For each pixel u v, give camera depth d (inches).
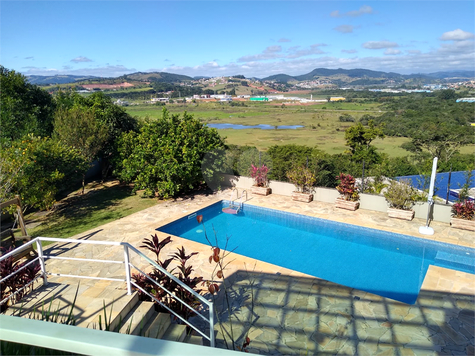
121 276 262.4
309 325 205.3
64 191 558.3
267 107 5910.4
